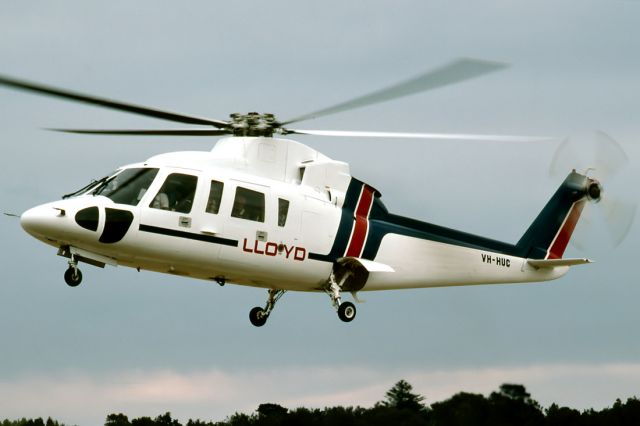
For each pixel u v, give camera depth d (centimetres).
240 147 7650
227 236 7331
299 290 8125
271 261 7581
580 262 8900
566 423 5606
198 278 7756
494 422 5475
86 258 7162
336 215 7919
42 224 6881
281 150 7800
